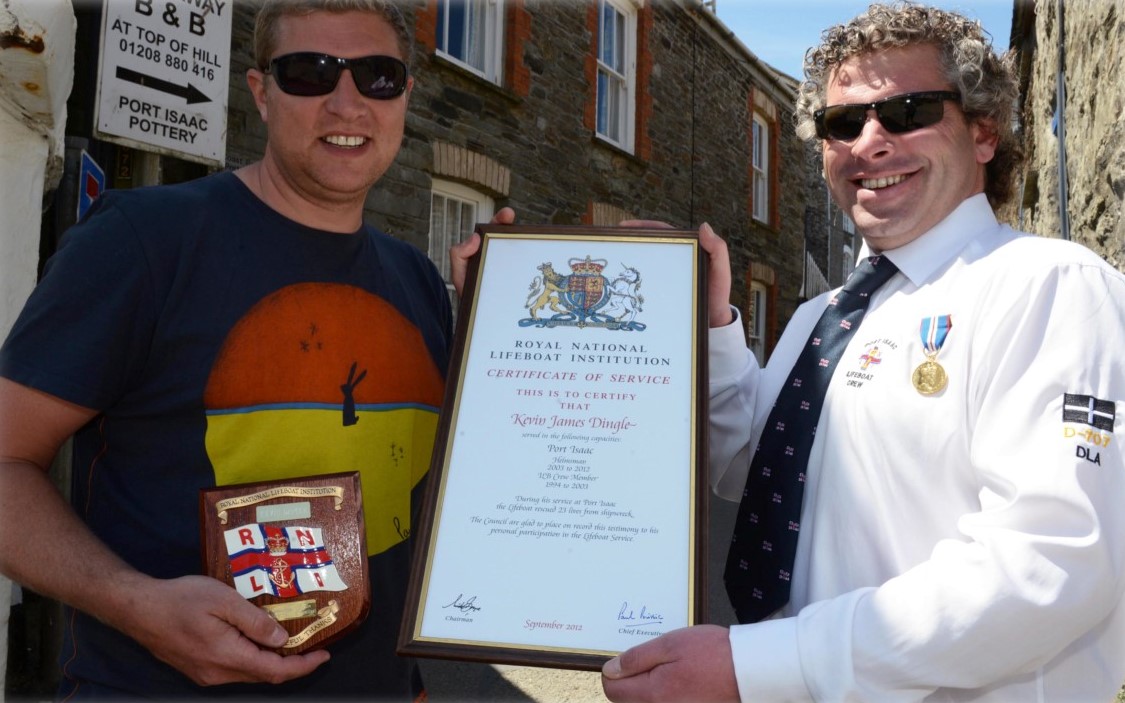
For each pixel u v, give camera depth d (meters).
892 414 1.54
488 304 1.83
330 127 1.76
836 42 1.77
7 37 1.89
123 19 3.00
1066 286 1.41
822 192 14.39
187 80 3.26
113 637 1.60
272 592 1.49
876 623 1.32
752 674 1.36
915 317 1.60
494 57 6.91
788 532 1.65
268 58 1.82
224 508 1.52
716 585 4.96
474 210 6.83
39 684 2.96
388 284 1.98
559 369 1.75
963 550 1.32
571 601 1.53
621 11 8.77
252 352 1.69
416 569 1.57
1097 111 3.11
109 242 1.61
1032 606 1.24
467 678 3.78
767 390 1.94
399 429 1.87
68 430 1.57
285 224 1.81
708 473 1.62
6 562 1.47
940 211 1.68
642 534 1.58
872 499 1.54
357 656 1.75
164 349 1.64
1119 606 1.43
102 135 2.96
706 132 10.16
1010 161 1.83
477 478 1.65
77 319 1.55
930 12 1.70
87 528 1.53
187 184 1.81
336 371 1.78
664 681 1.41
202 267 1.69
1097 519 1.25
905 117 1.66
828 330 1.77
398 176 5.85
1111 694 1.44
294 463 1.70
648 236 1.88
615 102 8.74
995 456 1.37
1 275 2.10
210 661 1.38
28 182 2.19
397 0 5.84
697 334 1.76
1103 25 3.01
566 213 7.63
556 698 3.58
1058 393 1.33
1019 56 5.69
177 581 1.42
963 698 1.43
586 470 1.64
